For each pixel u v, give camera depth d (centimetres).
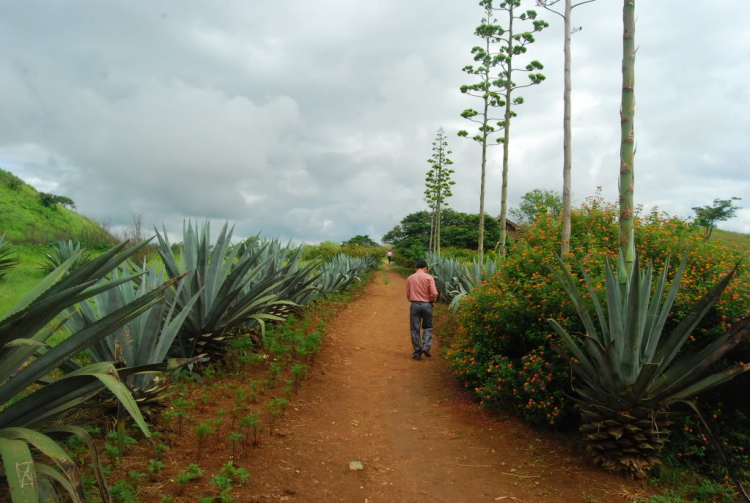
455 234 4484
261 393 561
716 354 361
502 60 1289
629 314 383
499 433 503
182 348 598
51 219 3425
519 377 526
